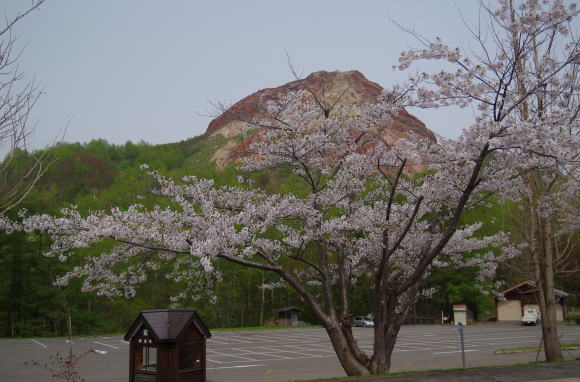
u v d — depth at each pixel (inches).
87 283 450.9
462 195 429.7
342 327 467.5
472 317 1903.3
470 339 1186.6
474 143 378.0
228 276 1718.8
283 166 516.1
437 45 407.5
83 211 1761.8
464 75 404.5
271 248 448.1
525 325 1658.5
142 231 406.6
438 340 1167.0
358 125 478.9
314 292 1161.4
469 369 443.2
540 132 356.8
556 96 429.7
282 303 2043.6
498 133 374.0
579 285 1915.6
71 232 406.3
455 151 389.1
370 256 536.7
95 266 442.9
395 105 434.3
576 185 493.0
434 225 505.0
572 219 578.9
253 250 413.7
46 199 1659.7
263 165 509.7
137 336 552.4
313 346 1073.5
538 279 620.1
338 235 496.7
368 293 1608.0
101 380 653.3
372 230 490.6
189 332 557.6
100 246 1175.0
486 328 1560.0
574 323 1590.8
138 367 550.6
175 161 3976.4
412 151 411.8
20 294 1609.3
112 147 4601.4
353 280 610.2
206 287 524.7
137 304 1633.9
